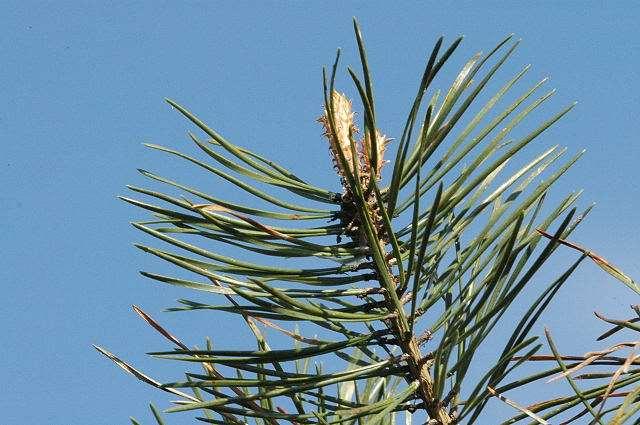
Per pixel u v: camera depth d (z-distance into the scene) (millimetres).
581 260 611
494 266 632
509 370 619
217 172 642
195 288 635
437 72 604
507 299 618
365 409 631
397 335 638
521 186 638
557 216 624
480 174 634
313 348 628
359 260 644
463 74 634
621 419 589
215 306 633
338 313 625
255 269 633
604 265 610
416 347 637
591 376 614
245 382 625
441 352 627
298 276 637
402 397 627
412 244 618
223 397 635
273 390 632
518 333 620
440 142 635
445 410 635
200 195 642
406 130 615
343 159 618
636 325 606
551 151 641
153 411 643
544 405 611
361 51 602
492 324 627
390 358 637
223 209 638
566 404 609
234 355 622
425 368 636
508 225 627
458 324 626
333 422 629
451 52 601
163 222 641
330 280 641
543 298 617
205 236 643
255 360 623
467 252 633
